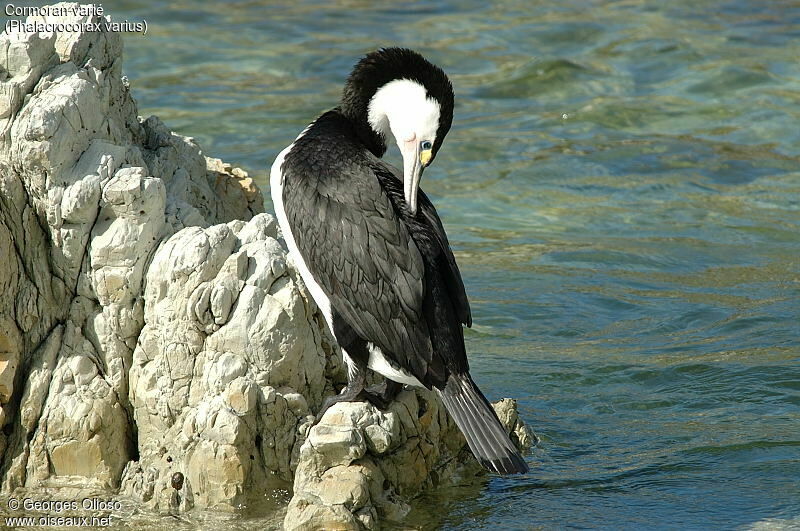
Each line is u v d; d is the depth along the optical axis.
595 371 14.08
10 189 10.62
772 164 22.70
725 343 14.94
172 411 10.57
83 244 10.75
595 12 32.53
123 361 10.87
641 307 16.31
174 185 12.36
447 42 30.05
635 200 21.05
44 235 10.91
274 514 10.25
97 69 11.77
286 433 10.45
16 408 10.77
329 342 11.25
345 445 9.90
